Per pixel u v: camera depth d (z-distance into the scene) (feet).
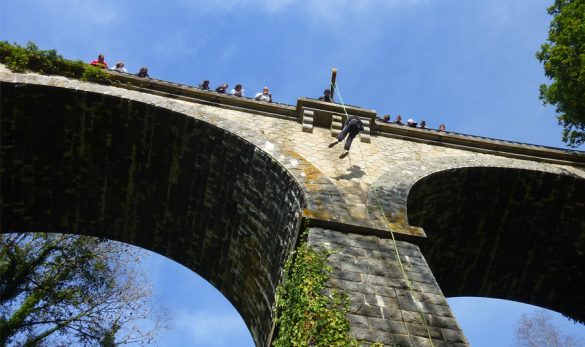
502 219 59.93
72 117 54.39
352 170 52.24
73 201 60.13
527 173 57.21
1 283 69.00
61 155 56.65
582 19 65.16
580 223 59.77
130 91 55.11
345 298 35.47
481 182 57.21
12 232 60.18
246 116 57.93
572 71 64.39
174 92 57.77
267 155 51.06
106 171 58.18
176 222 60.39
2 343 65.62
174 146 55.52
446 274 63.57
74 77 56.18
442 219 58.59
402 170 53.72
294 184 48.16
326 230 42.42
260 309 52.85
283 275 41.98
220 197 56.29
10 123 53.26
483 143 61.72
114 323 73.00
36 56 55.36
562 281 63.62
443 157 57.93
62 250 74.79
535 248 62.03
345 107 60.18
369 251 40.93
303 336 33.40
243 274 56.34
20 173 56.75
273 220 50.80
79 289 74.33
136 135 55.47
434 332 34.37
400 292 37.29
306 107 59.57
